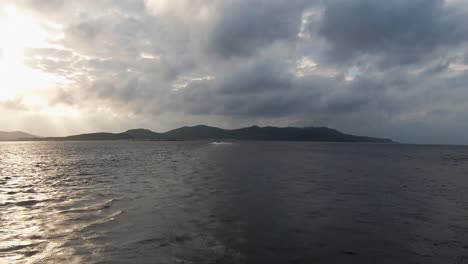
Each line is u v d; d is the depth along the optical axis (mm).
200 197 14969
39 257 7262
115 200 14117
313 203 14008
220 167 32875
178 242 8367
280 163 40562
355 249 8141
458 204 14484
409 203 14570
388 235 9398
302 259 7391
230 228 9758
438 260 7469
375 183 21953
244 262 7094
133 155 60688
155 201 13898
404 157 68125
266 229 9734
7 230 9398
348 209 12914
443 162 52219
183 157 52875
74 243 8234
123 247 7934
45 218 10844
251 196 15422
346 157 62375
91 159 48188
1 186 18719
